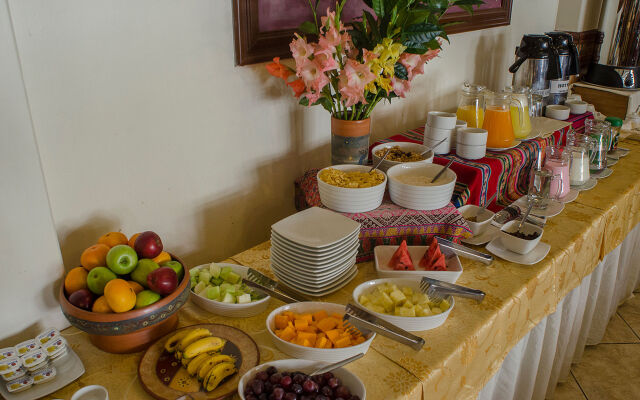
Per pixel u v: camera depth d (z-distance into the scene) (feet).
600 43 9.30
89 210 3.75
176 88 3.98
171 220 4.32
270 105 4.76
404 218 4.15
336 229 3.71
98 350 3.24
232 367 2.93
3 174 2.97
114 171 3.81
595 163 6.11
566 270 4.67
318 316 3.31
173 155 4.14
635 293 8.16
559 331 5.47
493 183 5.15
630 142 7.43
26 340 3.31
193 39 3.96
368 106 4.64
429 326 3.41
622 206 5.65
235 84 4.39
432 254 3.94
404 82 4.42
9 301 3.18
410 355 3.21
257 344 3.26
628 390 6.17
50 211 3.22
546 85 6.97
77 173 3.60
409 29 4.09
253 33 4.29
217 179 4.56
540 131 6.15
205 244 4.67
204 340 3.07
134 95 3.74
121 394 2.89
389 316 3.30
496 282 4.03
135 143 3.86
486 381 3.83
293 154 5.18
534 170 5.33
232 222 4.83
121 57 3.59
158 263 3.31
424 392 3.04
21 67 3.00
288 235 3.62
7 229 3.06
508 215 4.98
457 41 6.88
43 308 3.34
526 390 5.06
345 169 4.49
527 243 4.30
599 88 8.38
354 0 5.14
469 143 5.05
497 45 7.70
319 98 4.41
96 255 3.20
